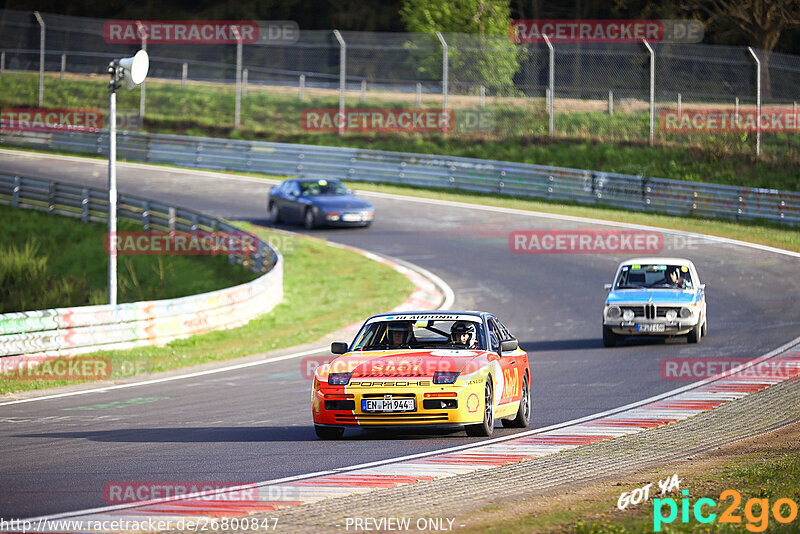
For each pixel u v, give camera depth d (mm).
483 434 41219
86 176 165875
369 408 39438
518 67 187125
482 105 184750
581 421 45500
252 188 159375
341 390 39781
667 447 37781
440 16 196375
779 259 107438
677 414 46406
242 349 74312
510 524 25000
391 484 31516
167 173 172875
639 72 197875
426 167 159250
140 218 128625
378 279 103375
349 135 188500
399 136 184750
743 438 39250
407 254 115000
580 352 69812
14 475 33719
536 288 98188
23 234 130750
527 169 149875
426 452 37688
